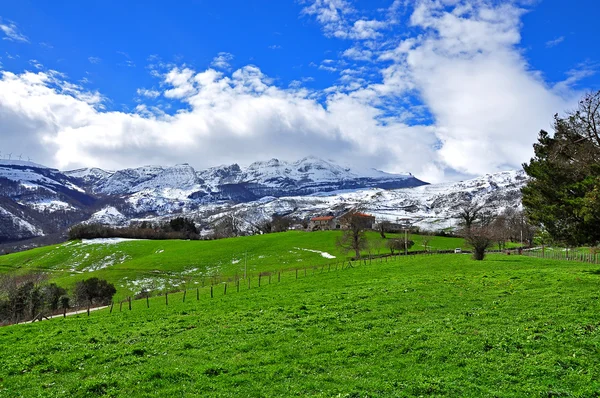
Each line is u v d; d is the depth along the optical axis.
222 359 24.17
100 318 40.47
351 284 51.53
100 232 199.88
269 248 145.12
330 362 22.86
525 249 114.50
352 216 116.81
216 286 68.12
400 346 24.61
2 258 165.12
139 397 19.73
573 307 30.81
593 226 42.53
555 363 20.89
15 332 35.25
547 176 46.47
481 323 28.50
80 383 21.62
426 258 88.06
